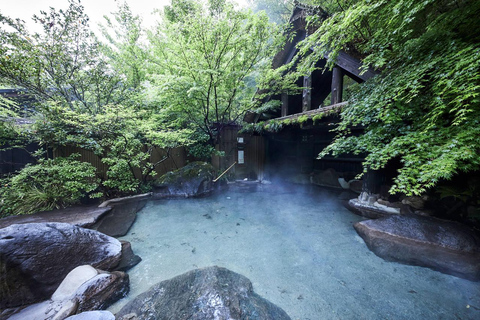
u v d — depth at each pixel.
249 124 7.24
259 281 2.33
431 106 2.34
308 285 2.26
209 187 6.41
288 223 4.09
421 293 2.09
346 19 2.59
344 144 3.14
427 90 2.41
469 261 2.35
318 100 8.58
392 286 2.21
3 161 5.32
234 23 4.71
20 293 1.86
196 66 5.24
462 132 1.91
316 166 8.31
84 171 4.89
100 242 2.71
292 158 8.98
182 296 1.79
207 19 4.52
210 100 6.59
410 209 3.85
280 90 6.09
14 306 1.79
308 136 8.50
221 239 3.42
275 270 2.55
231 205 5.32
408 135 2.40
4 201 4.21
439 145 2.09
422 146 2.14
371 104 2.90
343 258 2.80
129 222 4.03
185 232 3.70
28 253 2.04
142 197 5.73
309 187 7.40
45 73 4.92
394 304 1.95
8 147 5.24
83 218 3.73
